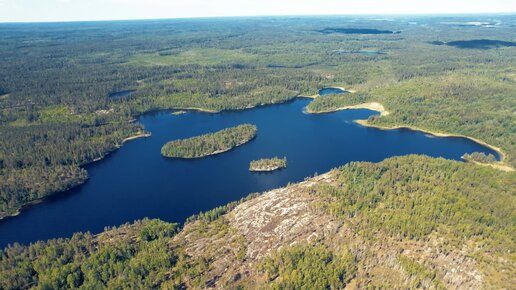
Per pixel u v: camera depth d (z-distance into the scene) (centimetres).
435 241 13412
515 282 11419
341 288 11950
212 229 15975
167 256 13725
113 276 13038
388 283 11888
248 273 13025
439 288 11438
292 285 11769
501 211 14700
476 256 12538
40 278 12706
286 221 15450
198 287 12519
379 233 14175
